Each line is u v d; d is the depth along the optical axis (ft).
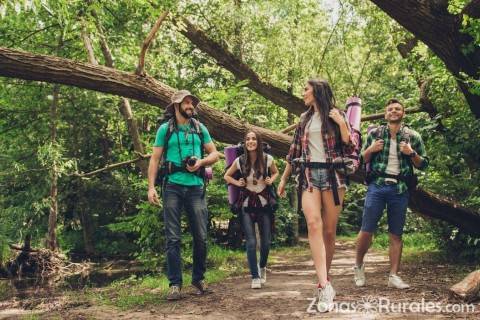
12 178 47.67
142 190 33.94
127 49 40.65
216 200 32.32
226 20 37.86
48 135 48.57
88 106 48.67
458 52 22.49
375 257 34.09
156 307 15.96
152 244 30.14
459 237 28.25
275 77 41.39
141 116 44.55
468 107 27.71
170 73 45.83
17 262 39.42
